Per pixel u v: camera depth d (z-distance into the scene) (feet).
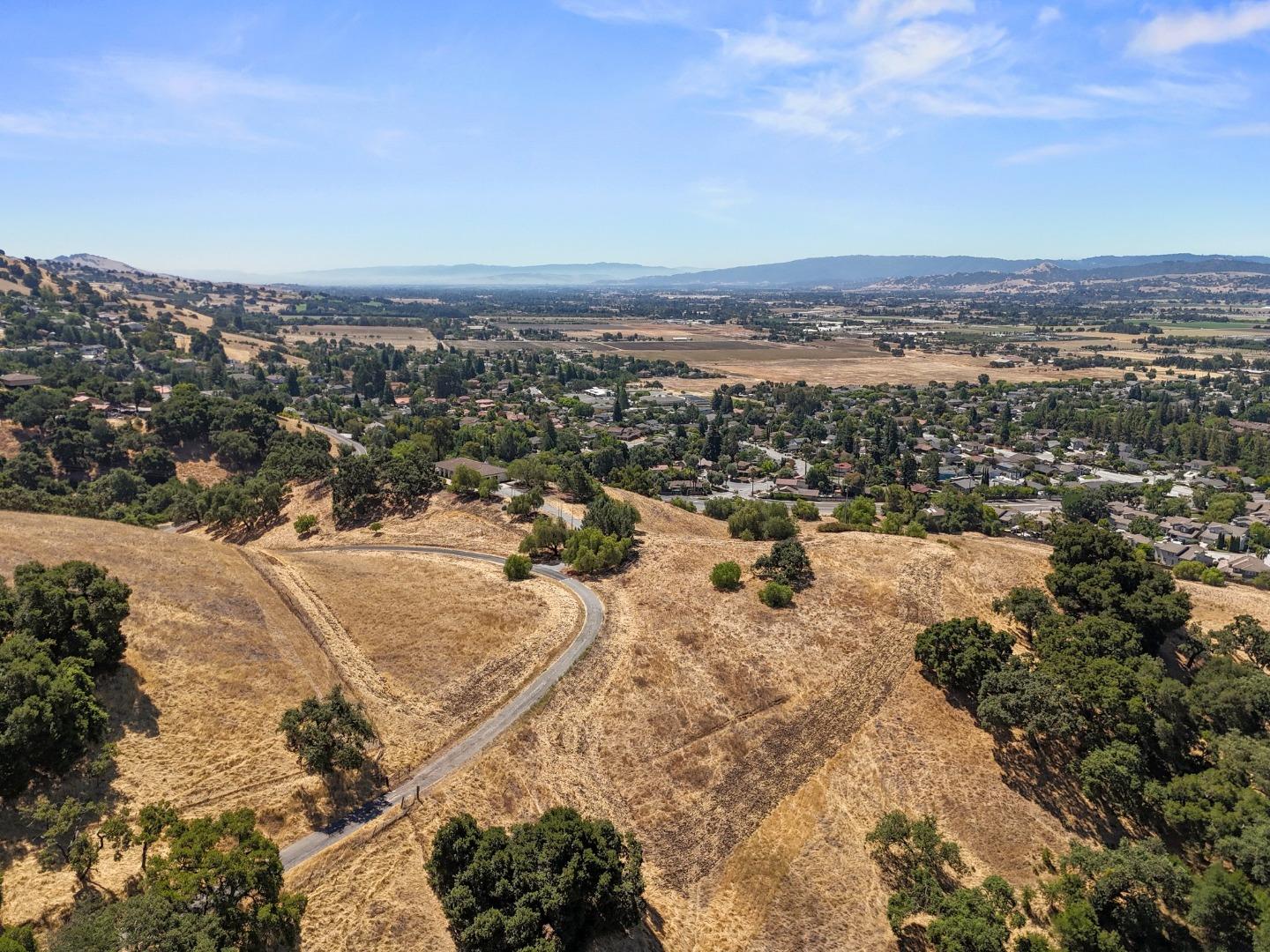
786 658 282.97
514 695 252.21
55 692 172.55
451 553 393.09
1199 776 221.46
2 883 144.46
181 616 247.29
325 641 267.80
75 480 589.73
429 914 166.20
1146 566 324.60
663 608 318.04
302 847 178.29
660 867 197.36
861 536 403.54
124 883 156.15
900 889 196.24
